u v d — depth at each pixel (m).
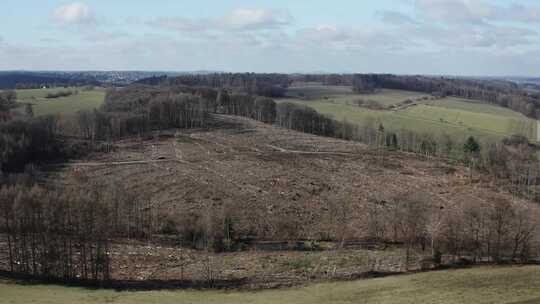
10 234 76.88
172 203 106.81
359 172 137.25
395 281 64.44
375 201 111.44
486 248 77.19
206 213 95.56
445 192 119.50
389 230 93.44
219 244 85.25
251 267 74.50
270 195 114.12
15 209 68.62
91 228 70.94
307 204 109.25
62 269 67.50
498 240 75.62
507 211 85.12
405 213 89.50
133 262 75.69
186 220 93.56
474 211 90.12
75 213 70.44
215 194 113.25
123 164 137.75
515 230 81.25
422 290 59.66
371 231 92.44
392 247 85.19
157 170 131.62
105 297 58.12
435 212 97.88
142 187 117.19
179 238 89.38
